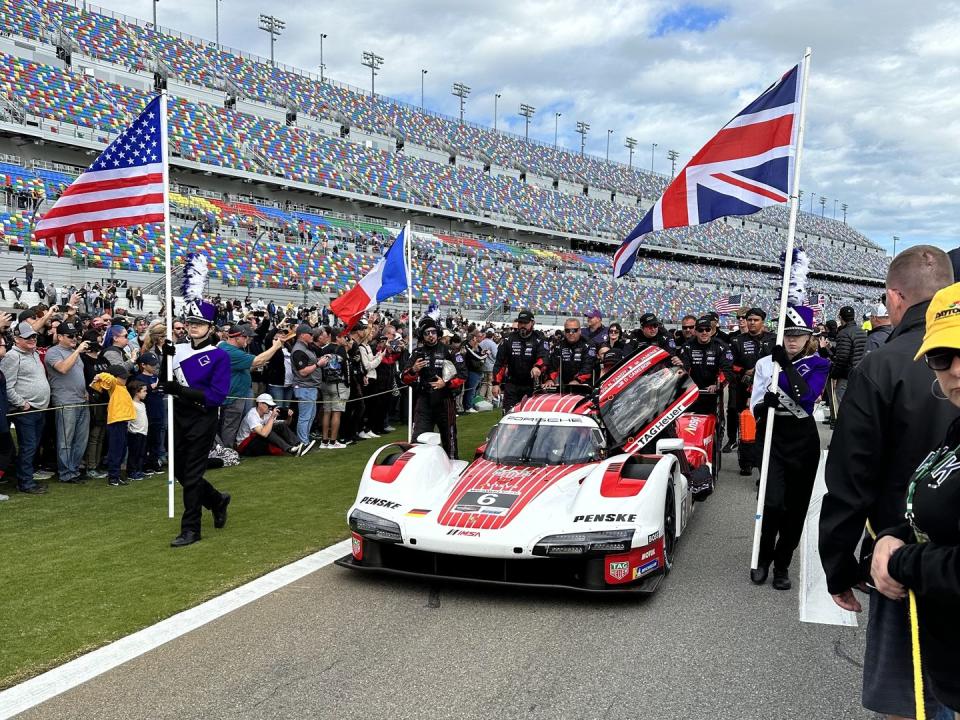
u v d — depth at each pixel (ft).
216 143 130.11
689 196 21.90
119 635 14.98
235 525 23.31
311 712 12.04
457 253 154.81
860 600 17.54
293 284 113.80
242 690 12.77
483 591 17.95
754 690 12.88
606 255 200.85
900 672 8.23
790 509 18.11
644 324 35.78
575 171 220.84
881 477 8.86
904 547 7.30
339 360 37.76
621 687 12.95
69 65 125.39
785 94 20.16
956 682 7.14
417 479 20.17
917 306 9.11
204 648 14.44
